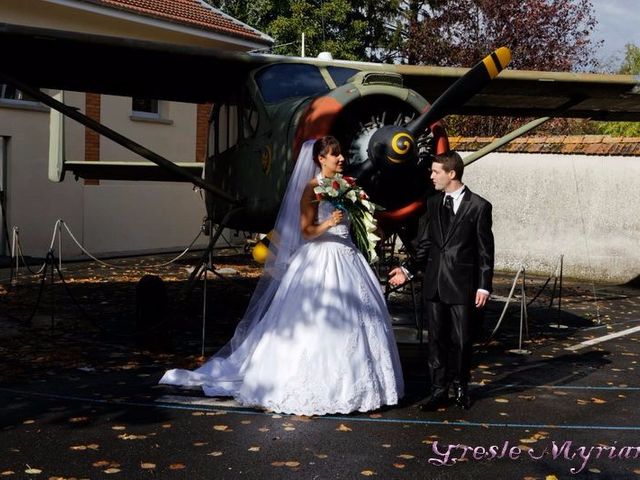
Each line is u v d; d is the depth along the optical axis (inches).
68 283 498.6
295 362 219.1
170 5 746.2
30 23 614.9
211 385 240.7
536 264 634.2
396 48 1295.5
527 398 244.8
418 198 281.1
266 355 225.3
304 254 229.6
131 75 362.6
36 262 609.0
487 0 895.7
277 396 219.6
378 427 209.5
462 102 275.1
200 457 183.0
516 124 861.2
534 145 635.5
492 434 206.1
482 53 898.1
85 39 311.7
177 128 767.7
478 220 223.0
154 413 218.8
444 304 227.5
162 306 313.7
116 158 716.0
